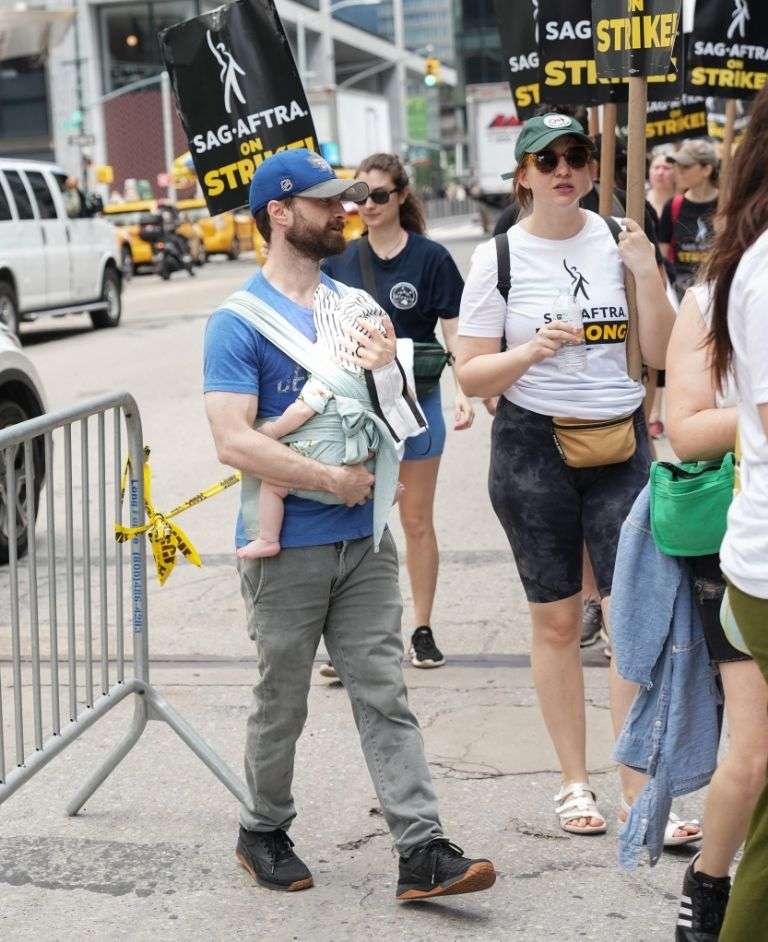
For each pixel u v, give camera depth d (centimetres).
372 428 403
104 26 6625
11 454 420
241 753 545
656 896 421
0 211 2097
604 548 459
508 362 441
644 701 396
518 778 511
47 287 2203
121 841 470
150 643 695
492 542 862
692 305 357
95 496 1063
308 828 477
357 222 3325
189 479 1087
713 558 379
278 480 398
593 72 627
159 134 6719
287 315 409
